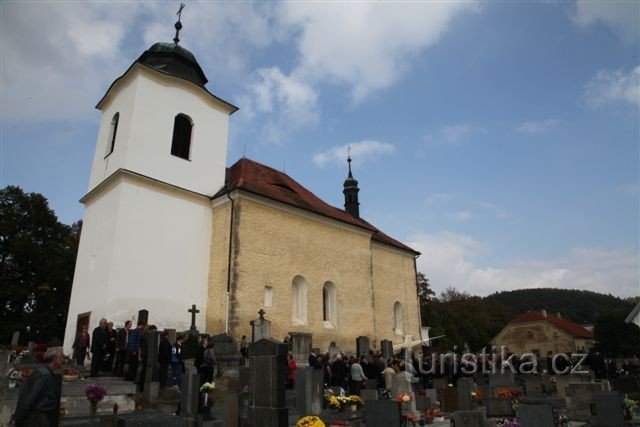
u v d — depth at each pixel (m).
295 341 18.52
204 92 23.59
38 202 36.50
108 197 20.17
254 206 21.78
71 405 10.76
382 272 29.30
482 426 9.88
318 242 24.39
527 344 63.19
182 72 23.59
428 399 13.61
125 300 18.28
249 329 19.72
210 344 13.56
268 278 21.19
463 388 12.77
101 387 9.48
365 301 26.16
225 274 20.30
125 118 21.11
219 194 21.92
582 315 116.31
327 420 10.70
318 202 28.00
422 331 31.95
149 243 19.64
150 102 21.47
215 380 14.84
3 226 34.47
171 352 13.45
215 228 21.83
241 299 19.83
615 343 54.38
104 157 21.83
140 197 19.92
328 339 23.09
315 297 23.23
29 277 34.78
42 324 33.72
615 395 10.66
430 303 60.28
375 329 27.00
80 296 19.77
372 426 9.81
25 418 5.37
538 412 9.13
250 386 8.69
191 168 22.17
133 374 13.23
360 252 26.95
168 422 8.22
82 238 21.27
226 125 24.62
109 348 14.70
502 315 77.12
